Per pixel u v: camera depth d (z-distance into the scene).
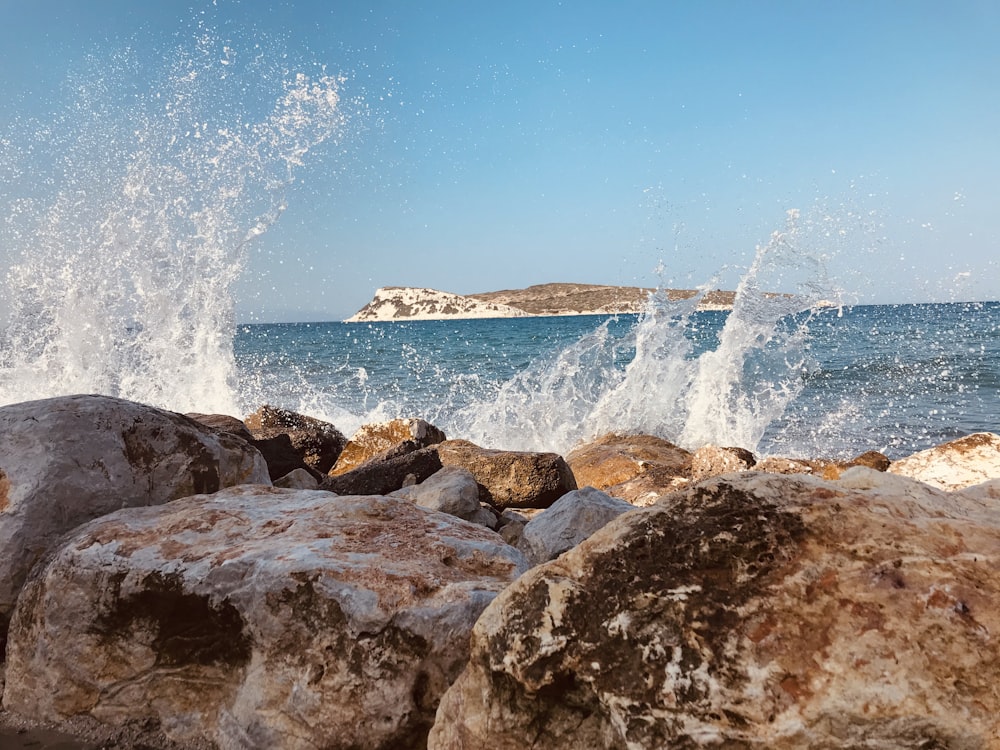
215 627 2.42
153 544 2.63
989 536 1.67
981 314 40.16
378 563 2.44
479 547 2.70
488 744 1.77
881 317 37.00
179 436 3.40
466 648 2.21
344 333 57.66
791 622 1.61
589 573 1.84
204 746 2.36
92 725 2.51
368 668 2.19
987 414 12.05
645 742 1.59
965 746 1.41
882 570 1.63
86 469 3.06
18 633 2.66
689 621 1.67
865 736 1.46
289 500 3.11
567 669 1.73
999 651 1.46
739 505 1.85
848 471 1.98
